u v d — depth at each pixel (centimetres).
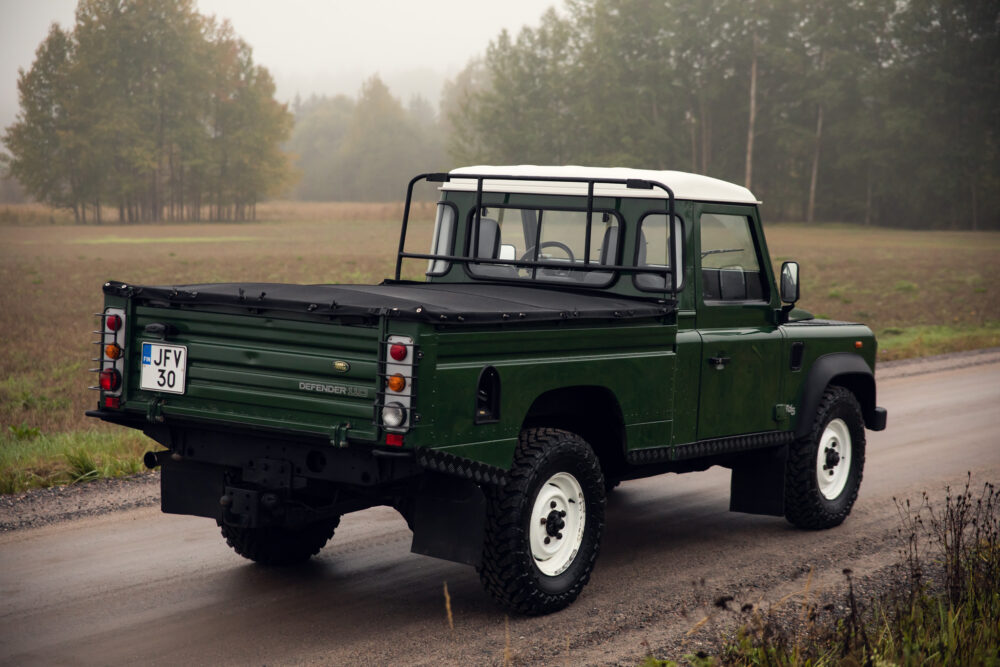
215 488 511
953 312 2686
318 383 448
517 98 10325
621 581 579
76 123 10381
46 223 10644
